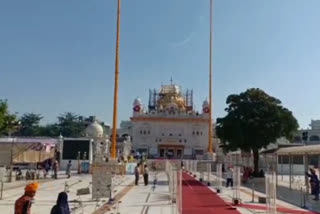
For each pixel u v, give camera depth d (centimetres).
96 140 5909
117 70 4359
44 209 1941
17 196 2497
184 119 12000
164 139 11981
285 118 3934
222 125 4025
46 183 3516
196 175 4938
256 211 1962
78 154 5094
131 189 3127
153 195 2667
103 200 2266
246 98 3978
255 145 3912
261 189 3231
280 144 5431
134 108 12256
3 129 4647
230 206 2145
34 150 3947
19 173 3866
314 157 4612
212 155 6788
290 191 3053
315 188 2527
